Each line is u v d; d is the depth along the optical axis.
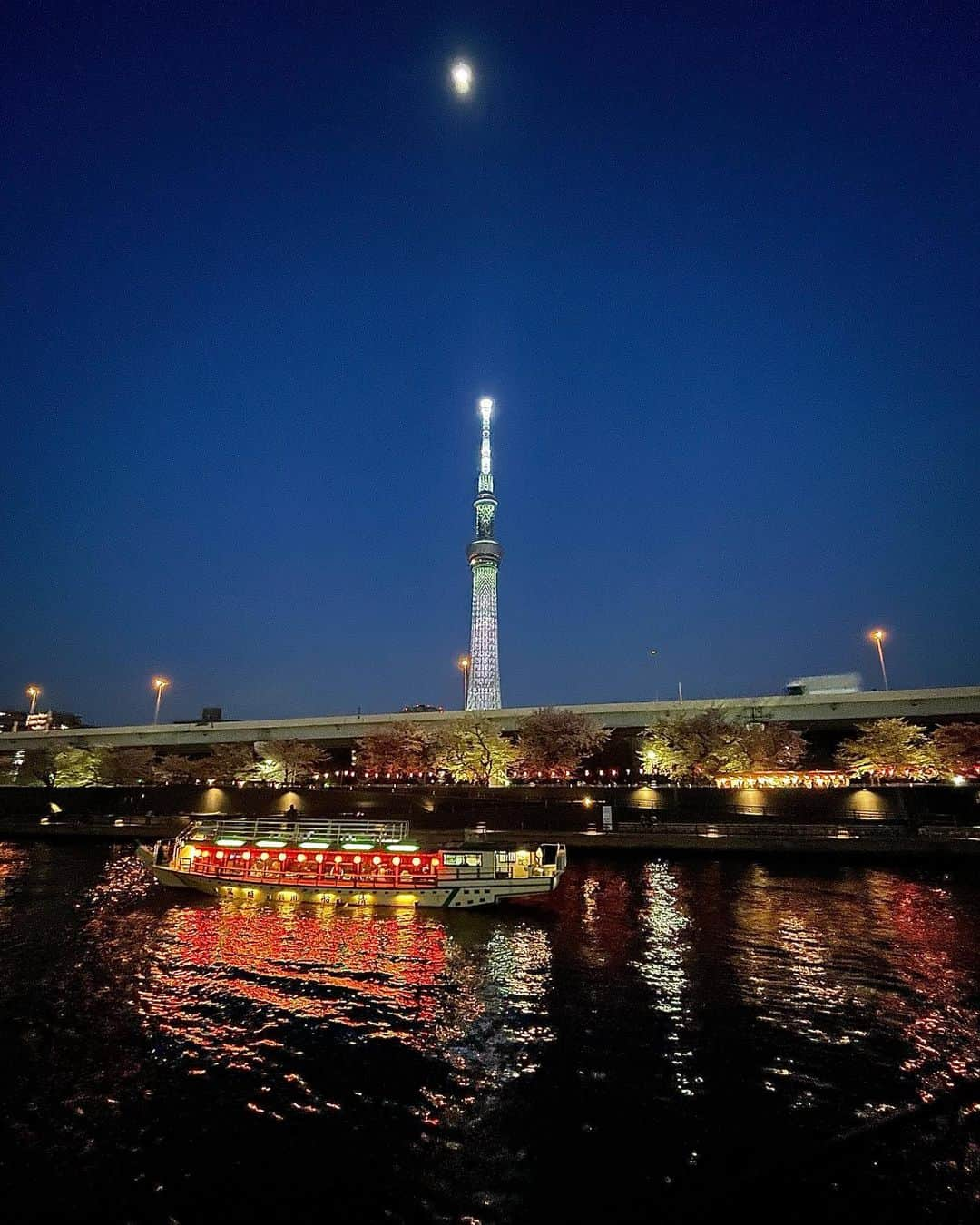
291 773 107.44
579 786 82.62
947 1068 22.53
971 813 70.25
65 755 110.62
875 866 59.69
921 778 82.56
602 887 51.78
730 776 85.38
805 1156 17.77
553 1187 16.64
